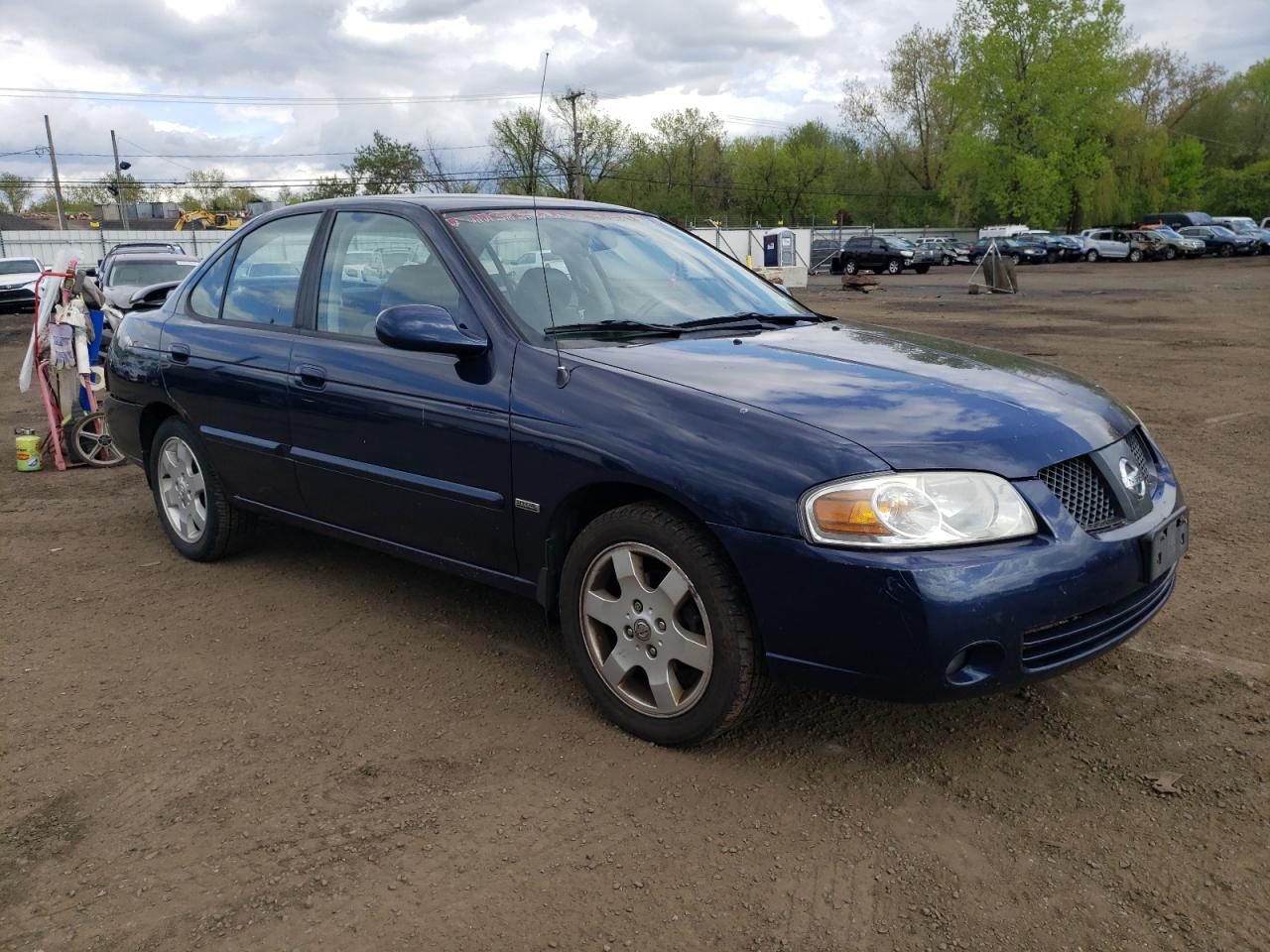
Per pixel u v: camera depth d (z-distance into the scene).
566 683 3.63
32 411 10.23
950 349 3.71
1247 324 17.14
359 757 3.14
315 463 4.06
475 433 3.41
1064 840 2.69
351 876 2.56
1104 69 62.84
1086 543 2.79
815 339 3.69
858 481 2.68
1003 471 2.76
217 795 2.93
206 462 4.74
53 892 2.51
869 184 82.12
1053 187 64.12
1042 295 26.58
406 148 49.47
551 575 3.36
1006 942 2.32
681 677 3.13
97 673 3.77
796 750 3.15
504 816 2.81
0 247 46.50
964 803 2.86
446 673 3.73
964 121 66.62
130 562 5.07
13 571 4.95
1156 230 48.72
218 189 79.19
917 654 2.62
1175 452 7.30
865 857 2.62
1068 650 2.83
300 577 4.79
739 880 2.54
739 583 2.89
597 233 4.16
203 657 3.90
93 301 7.25
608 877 2.55
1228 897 2.45
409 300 3.78
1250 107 84.94
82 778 3.03
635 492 3.14
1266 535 5.26
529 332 3.46
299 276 4.30
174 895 2.49
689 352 3.39
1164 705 3.40
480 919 2.40
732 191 79.19
